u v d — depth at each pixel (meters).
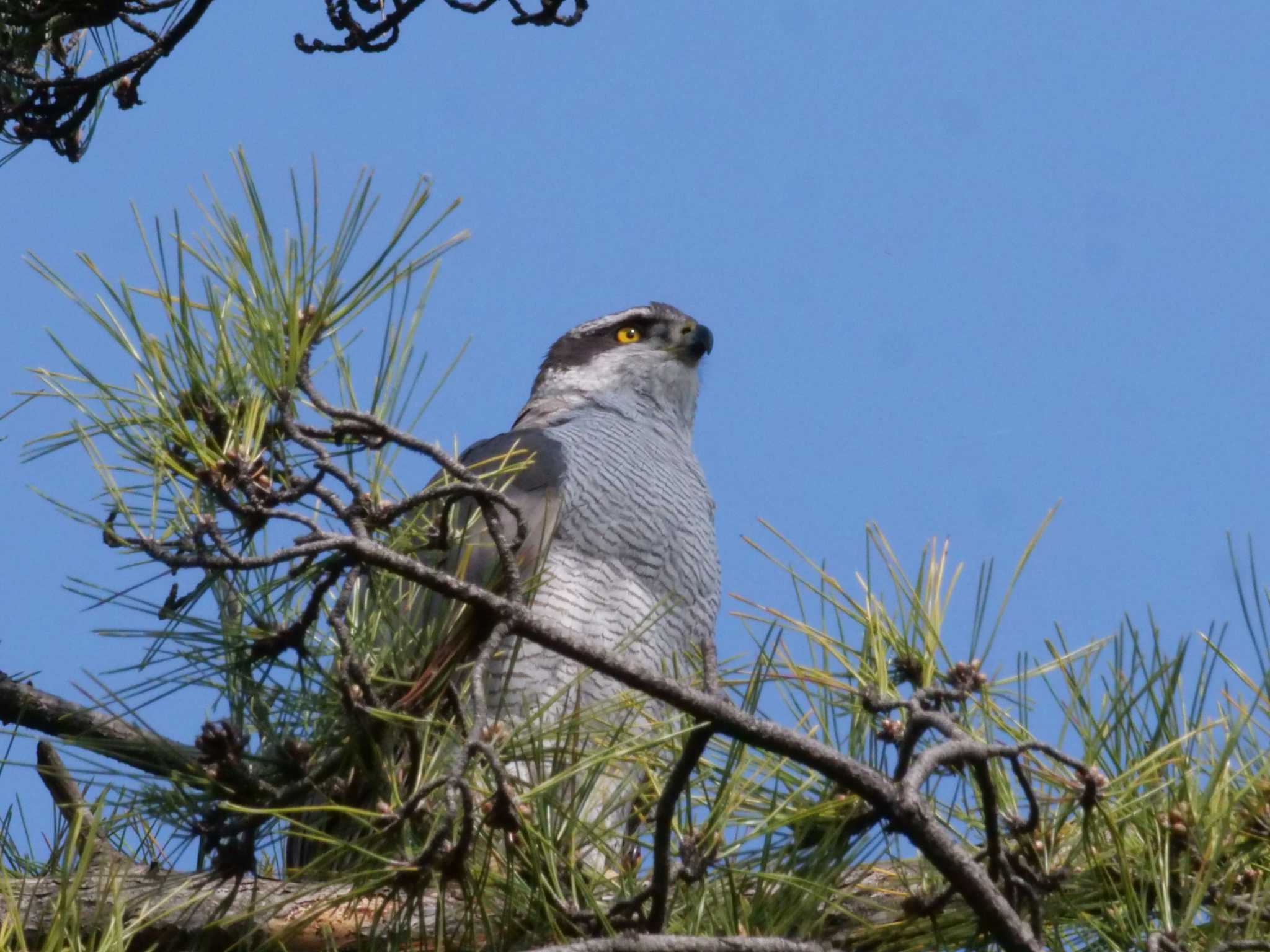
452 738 5.38
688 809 5.43
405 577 5.27
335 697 5.49
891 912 5.70
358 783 5.49
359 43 8.95
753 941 5.07
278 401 5.50
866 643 6.12
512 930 5.30
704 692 5.50
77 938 4.62
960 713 5.89
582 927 5.27
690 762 5.17
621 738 5.86
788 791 5.74
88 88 9.07
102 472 5.26
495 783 5.15
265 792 5.30
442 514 5.80
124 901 5.37
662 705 7.80
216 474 5.38
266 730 5.54
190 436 5.42
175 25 9.12
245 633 5.42
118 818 5.48
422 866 4.90
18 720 6.73
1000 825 5.67
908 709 5.50
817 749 5.15
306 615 5.39
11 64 9.05
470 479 5.60
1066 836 5.71
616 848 6.13
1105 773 5.69
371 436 5.62
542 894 5.20
